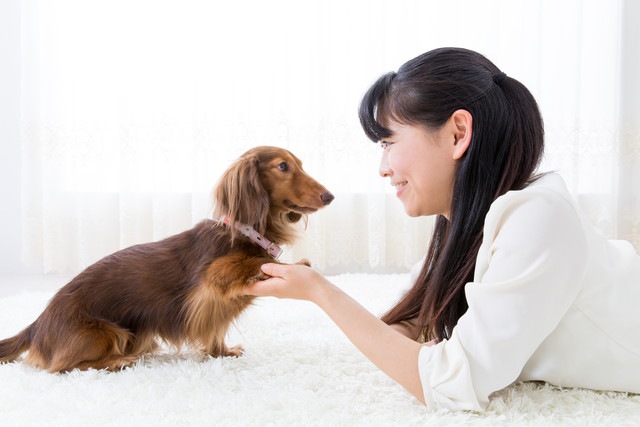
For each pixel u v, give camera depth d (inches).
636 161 164.1
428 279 68.1
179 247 80.0
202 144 160.2
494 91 56.0
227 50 161.0
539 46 160.6
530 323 49.1
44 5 158.6
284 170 82.9
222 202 79.1
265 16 161.2
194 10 160.6
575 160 161.6
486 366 49.7
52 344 72.5
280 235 84.3
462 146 56.2
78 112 161.3
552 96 163.5
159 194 160.7
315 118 162.1
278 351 79.0
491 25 161.8
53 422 52.4
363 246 165.9
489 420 49.4
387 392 59.7
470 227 57.2
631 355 54.6
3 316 103.9
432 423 49.1
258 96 162.6
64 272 164.9
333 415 52.6
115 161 164.4
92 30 161.2
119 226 165.3
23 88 159.5
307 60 161.5
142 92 161.2
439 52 58.2
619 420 50.3
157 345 82.4
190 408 55.2
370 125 60.5
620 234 166.1
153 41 160.9
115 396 58.8
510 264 50.1
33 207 162.4
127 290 76.6
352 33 161.5
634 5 164.1
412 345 54.1
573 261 50.0
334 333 89.5
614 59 163.2
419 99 56.1
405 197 61.7
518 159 56.1
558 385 58.9
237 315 78.7
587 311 53.8
